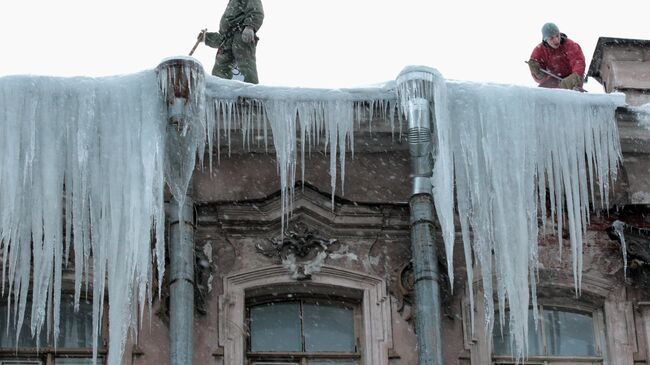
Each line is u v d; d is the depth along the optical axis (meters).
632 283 21.77
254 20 24.22
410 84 21.56
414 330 21.11
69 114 20.98
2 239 20.72
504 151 21.62
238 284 21.11
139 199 20.62
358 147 22.02
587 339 21.67
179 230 20.77
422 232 21.09
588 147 22.00
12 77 20.95
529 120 21.83
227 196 21.62
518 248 21.28
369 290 21.30
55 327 20.36
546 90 22.02
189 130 20.95
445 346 21.08
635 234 21.86
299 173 21.83
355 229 21.56
